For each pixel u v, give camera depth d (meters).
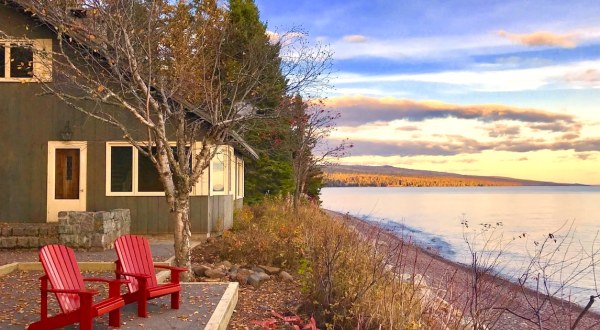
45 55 12.98
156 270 12.05
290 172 34.62
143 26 12.95
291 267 13.28
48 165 18.19
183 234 11.52
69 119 18.17
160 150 11.45
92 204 18.25
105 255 14.44
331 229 12.42
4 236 16.11
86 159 18.22
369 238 11.18
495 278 8.71
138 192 18.28
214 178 19.50
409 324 7.47
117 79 12.75
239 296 10.90
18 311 8.66
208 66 14.23
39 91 18.02
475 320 7.12
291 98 17.44
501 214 63.69
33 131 18.19
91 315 6.81
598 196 159.75
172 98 12.90
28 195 18.17
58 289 7.01
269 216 22.38
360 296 8.45
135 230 18.28
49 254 7.15
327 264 9.12
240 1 28.97
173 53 13.76
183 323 7.94
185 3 14.09
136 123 18.03
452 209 75.69
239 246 13.80
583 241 32.31
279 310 9.65
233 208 23.09
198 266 12.38
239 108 13.15
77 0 12.35
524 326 10.08
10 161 18.20
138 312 8.20
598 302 15.36
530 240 30.56
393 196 154.88
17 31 17.41
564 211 72.00
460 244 29.12
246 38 20.23
